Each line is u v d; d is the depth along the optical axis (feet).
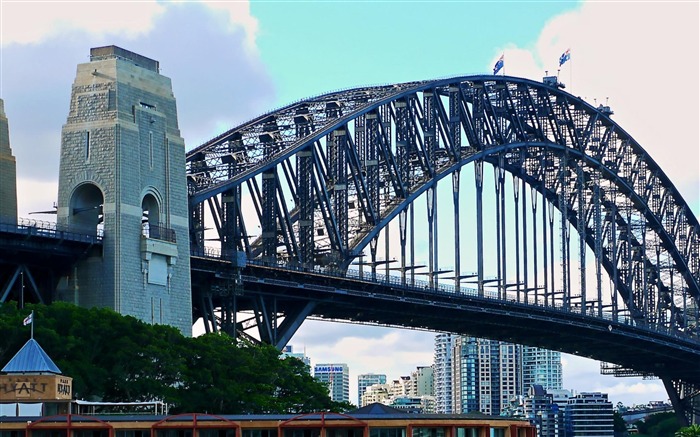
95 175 634.02
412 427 459.32
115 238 627.05
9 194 626.64
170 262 652.89
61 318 581.94
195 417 449.06
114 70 641.81
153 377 588.91
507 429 476.95
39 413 490.90
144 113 652.48
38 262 620.08
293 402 649.61
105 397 573.33
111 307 621.31
